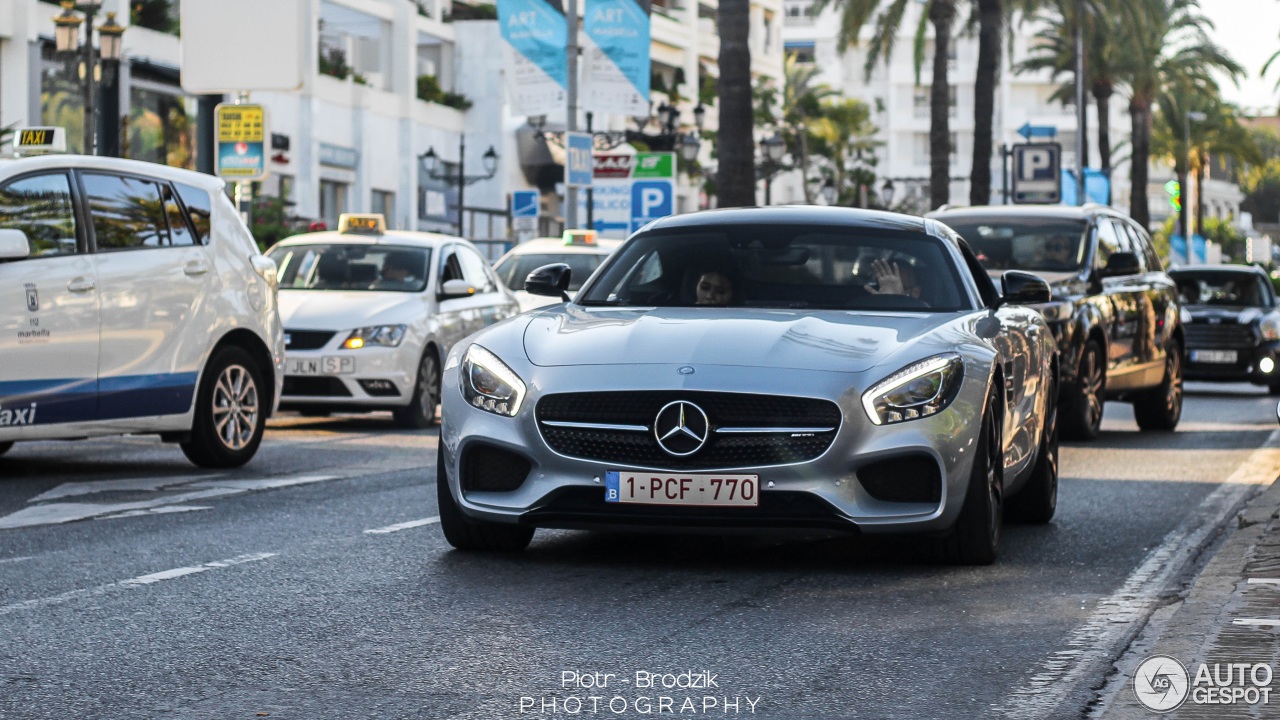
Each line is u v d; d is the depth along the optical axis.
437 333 17.11
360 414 18.86
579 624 6.50
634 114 30.17
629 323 7.96
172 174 12.09
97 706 5.12
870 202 89.56
